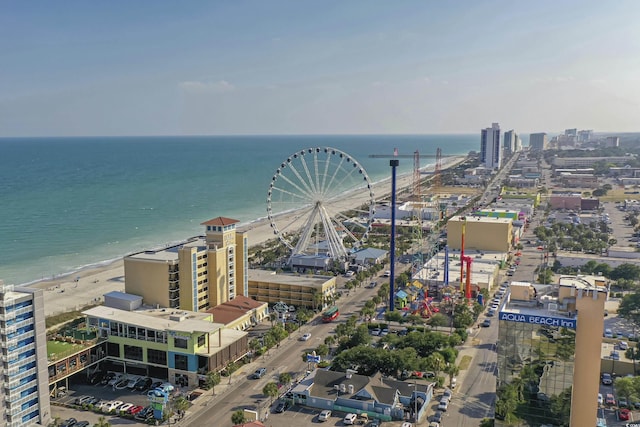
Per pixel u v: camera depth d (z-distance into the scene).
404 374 180.00
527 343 123.38
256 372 181.38
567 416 121.88
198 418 154.62
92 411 158.62
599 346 119.12
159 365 180.75
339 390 161.50
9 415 140.00
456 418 153.75
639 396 157.62
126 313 195.00
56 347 176.12
